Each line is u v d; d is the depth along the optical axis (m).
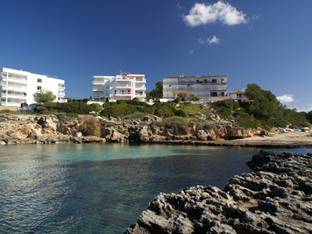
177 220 16.98
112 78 160.12
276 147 81.44
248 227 15.22
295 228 14.77
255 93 136.38
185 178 38.97
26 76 132.75
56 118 99.19
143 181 36.84
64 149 73.19
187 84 154.75
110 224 22.53
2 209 25.67
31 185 34.12
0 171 42.31
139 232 16.84
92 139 94.88
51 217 23.92
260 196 21.95
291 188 23.84
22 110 110.62
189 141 91.50
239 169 46.06
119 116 106.75
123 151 69.81
